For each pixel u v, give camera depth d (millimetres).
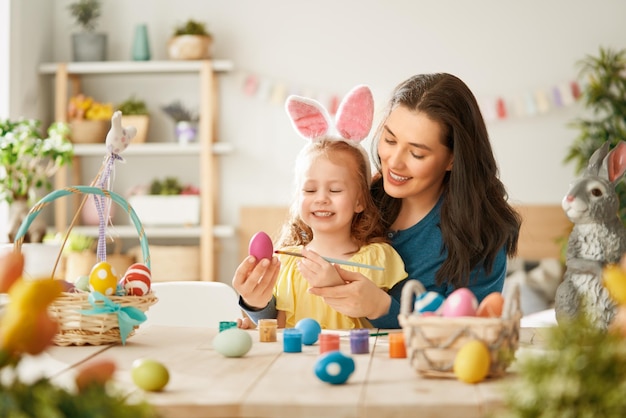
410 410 1017
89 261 4258
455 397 1044
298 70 4762
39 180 3443
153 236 4789
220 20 4785
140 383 1087
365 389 1097
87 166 4750
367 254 1800
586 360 878
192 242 4797
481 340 1125
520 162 4691
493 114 4637
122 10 4805
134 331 1533
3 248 2527
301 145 4773
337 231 1838
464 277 1768
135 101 4699
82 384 907
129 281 1526
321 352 1354
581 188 1413
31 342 903
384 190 1898
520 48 4684
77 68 4574
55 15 4840
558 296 1439
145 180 4805
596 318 1381
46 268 3045
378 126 1867
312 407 1025
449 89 1753
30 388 845
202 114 4547
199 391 1096
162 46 4793
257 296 1682
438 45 4707
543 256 4641
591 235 1412
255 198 4797
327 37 4750
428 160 1735
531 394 875
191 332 1636
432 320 1138
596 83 4426
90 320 1447
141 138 4602
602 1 4660
